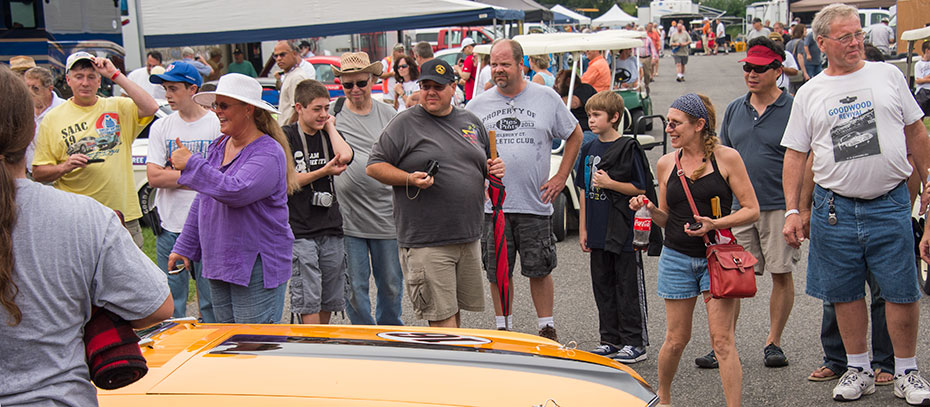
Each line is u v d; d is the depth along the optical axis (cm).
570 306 667
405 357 264
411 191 473
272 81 1498
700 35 4994
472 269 491
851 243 443
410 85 1243
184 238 435
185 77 517
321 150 503
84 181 552
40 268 194
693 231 409
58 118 545
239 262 407
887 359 480
